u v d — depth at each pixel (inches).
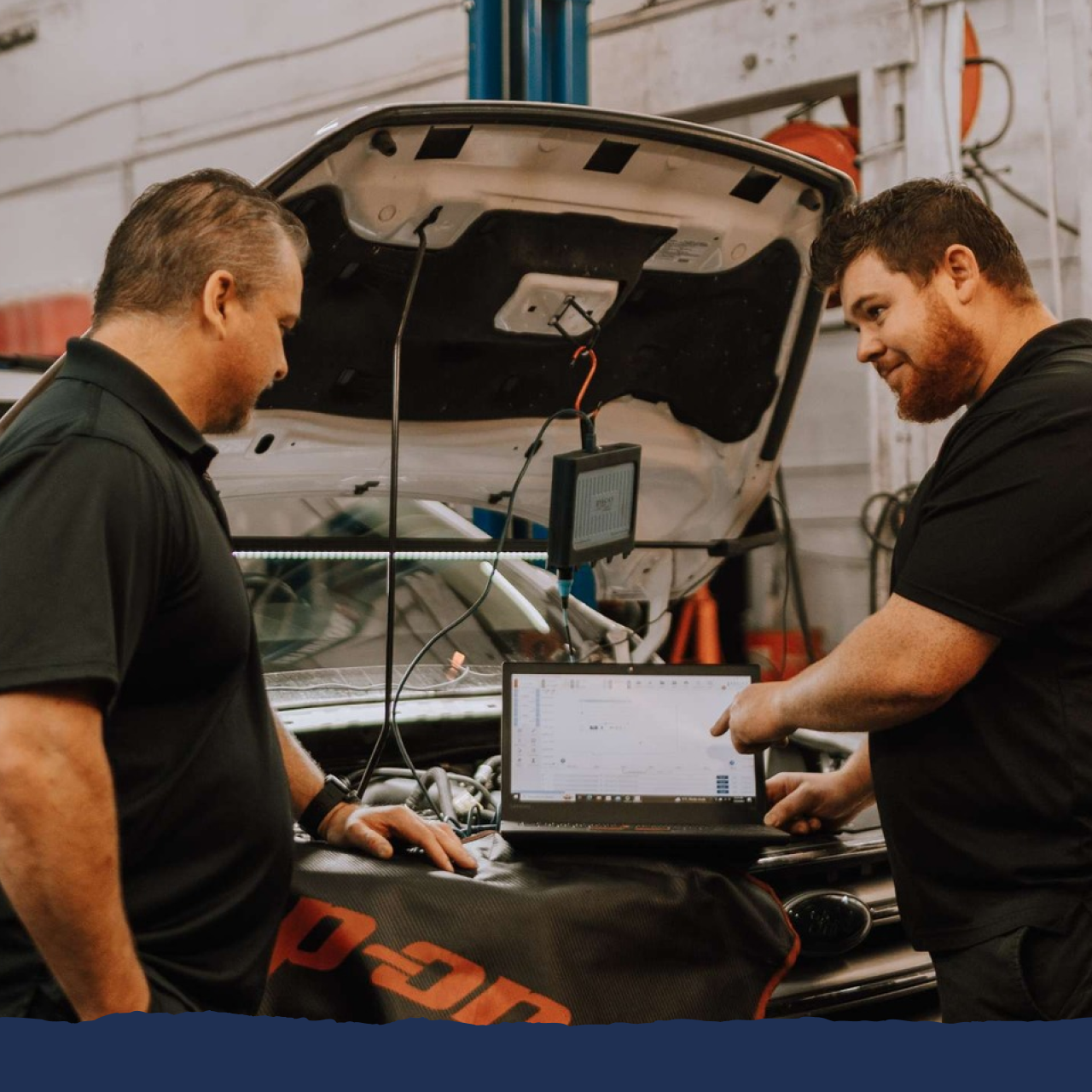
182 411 50.5
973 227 57.7
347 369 80.2
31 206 264.7
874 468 179.2
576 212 77.2
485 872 62.1
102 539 44.6
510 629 102.2
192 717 50.6
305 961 56.6
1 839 43.0
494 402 88.2
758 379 93.4
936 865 57.5
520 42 135.6
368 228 72.3
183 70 236.5
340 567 102.1
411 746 85.3
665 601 104.6
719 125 189.5
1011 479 53.3
